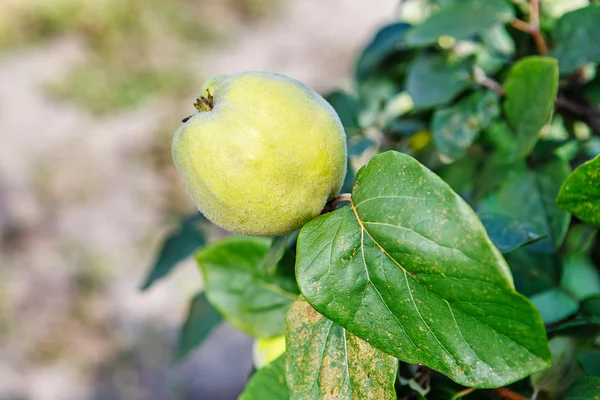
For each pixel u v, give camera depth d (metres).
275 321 0.46
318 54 2.84
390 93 0.63
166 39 2.89
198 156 0.35
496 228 0.39
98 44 2.88
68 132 2.49
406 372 0.38
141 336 1.81
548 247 0.45
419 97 0.54
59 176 2.32
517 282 0.46
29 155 2.40
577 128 0.58
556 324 0.40
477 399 0.38
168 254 0.56
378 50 0.61
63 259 2.04
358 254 0.34
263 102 0.35
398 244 0.32
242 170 0.35
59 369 1.75
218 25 3.01
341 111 0.59
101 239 2.10
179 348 0.57
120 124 2.52
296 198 0.36
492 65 0.58
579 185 0.35
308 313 0.37
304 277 0.34
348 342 0.36
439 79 0.53
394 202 0.33
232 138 0.35
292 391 0.36
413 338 0.33
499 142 0.56
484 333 0.32
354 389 0.35
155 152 2.40
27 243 2.10
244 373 1.70
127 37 2.88
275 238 0.40
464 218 0.31
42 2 2.98
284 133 0.35
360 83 0.62
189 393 1.67
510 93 0.47
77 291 1.94
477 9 0.51
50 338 1.83
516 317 0.31
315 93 0.37
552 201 0.47
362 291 0.33
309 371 0.36
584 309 0.40
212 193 0.36
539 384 0.39
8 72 2.78
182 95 2.63
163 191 2.26
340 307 0.34
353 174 0.48
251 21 3.08
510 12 0.51
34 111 2.60
